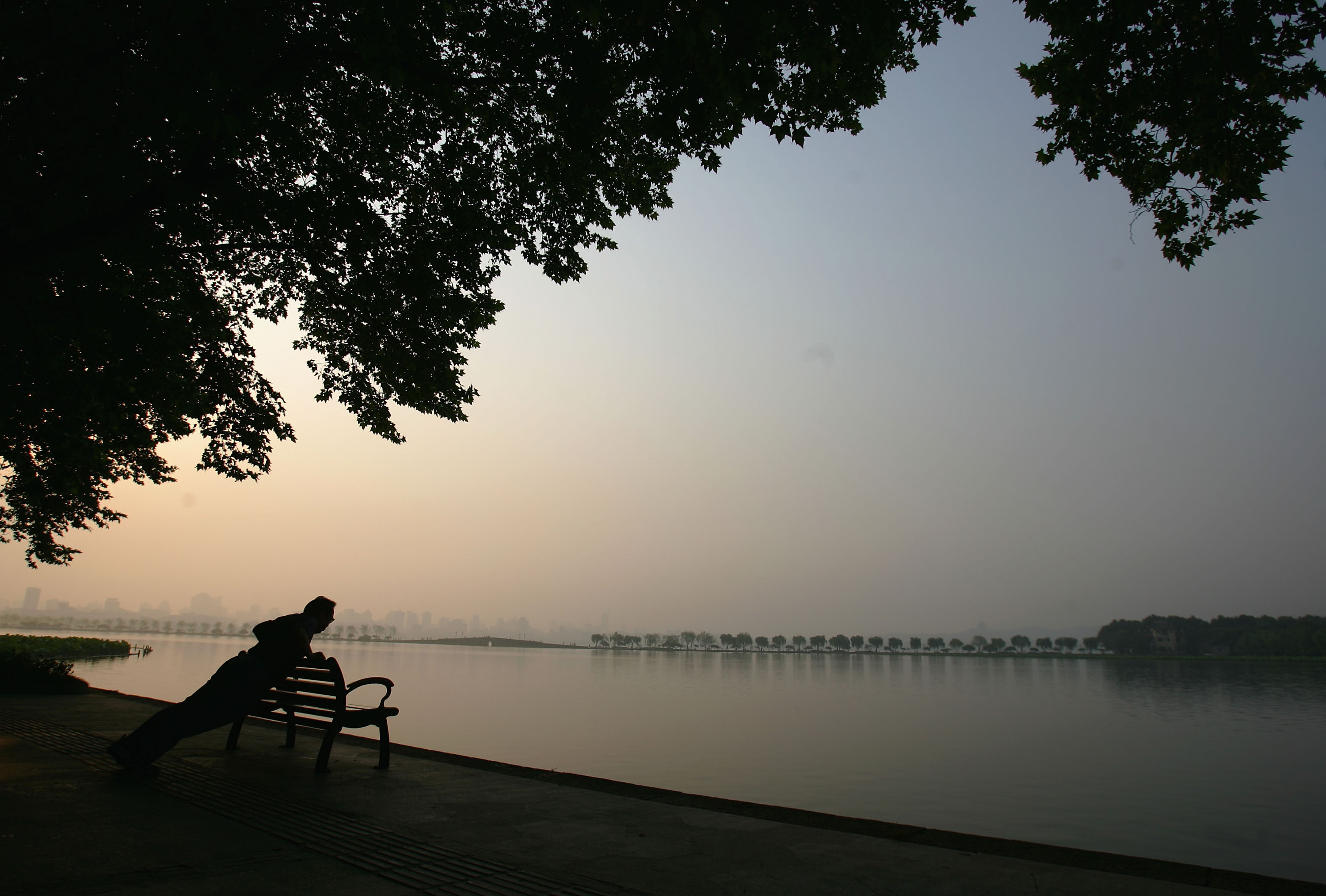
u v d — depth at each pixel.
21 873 3.86
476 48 9.20
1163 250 8.92
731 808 6.15
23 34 7.03
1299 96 7.69
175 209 8.98
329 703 7.69
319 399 13.60
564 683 82.75
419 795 6.42
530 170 11.11
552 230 11.85
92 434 15.28
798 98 8.90
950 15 8.29
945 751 34.88
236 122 7.07
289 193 10.58
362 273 10.89
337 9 8.05
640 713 48.25
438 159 10.53
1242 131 7.99
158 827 5.00
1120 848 17.36
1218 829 19.83
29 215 8.24
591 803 6.30
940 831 5.46
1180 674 157.38
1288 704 72.94
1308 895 4.07
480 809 5.97
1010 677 141.88
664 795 6.64
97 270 9.59
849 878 4.33
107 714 11.09
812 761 29.47
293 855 4.53
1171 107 8.23
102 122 7.82
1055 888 4.14
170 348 11.48
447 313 11.85
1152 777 28.59
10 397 11.06
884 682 112.25
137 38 7.30
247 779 6.79
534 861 4.61
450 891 4.01
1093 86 8.55
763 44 7.12
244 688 7.11
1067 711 62.25
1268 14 7.38
